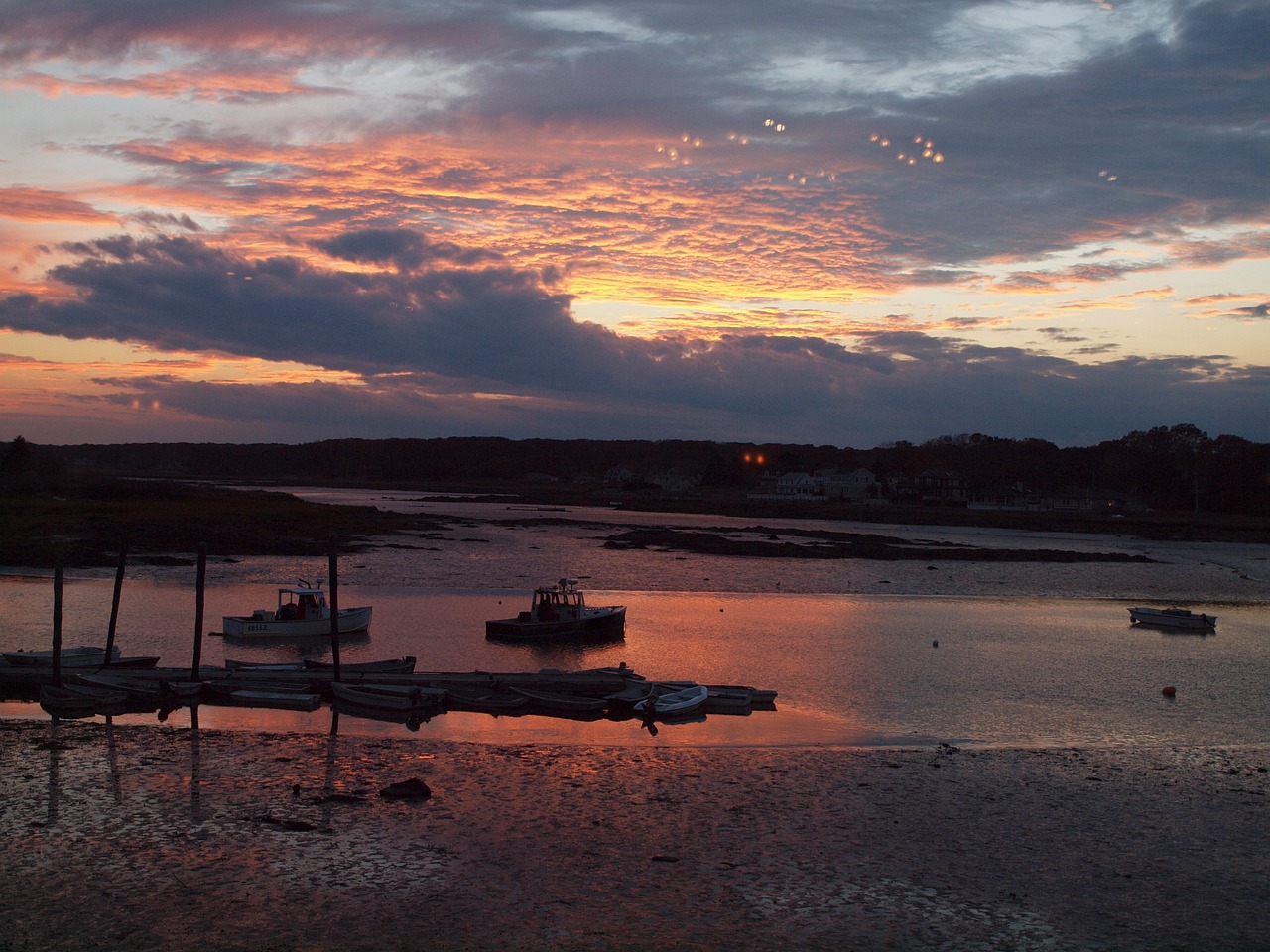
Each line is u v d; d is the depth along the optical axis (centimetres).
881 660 3459
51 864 1455
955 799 1888
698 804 1814
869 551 7750
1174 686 3123
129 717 2502
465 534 8862
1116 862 1591
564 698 2681
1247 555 9262
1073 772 2106
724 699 2684
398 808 1741
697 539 8262
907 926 1336
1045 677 3225
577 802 1806
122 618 3997
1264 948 1303
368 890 1393
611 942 1258
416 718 2575
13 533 6525
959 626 4362
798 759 2150
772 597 5253
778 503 17412
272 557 6381
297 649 3538
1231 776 2098
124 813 1678
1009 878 1514
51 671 2844
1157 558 8456
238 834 1591
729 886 1447
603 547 7712
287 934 1254
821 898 1413
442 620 4234
